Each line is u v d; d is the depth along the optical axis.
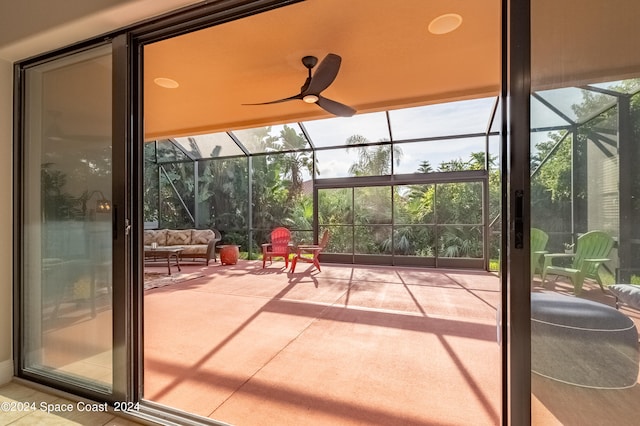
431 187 6.79
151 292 4.40
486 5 2.11
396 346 2.52
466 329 2.89
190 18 1.60
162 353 2.42
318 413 1.68
